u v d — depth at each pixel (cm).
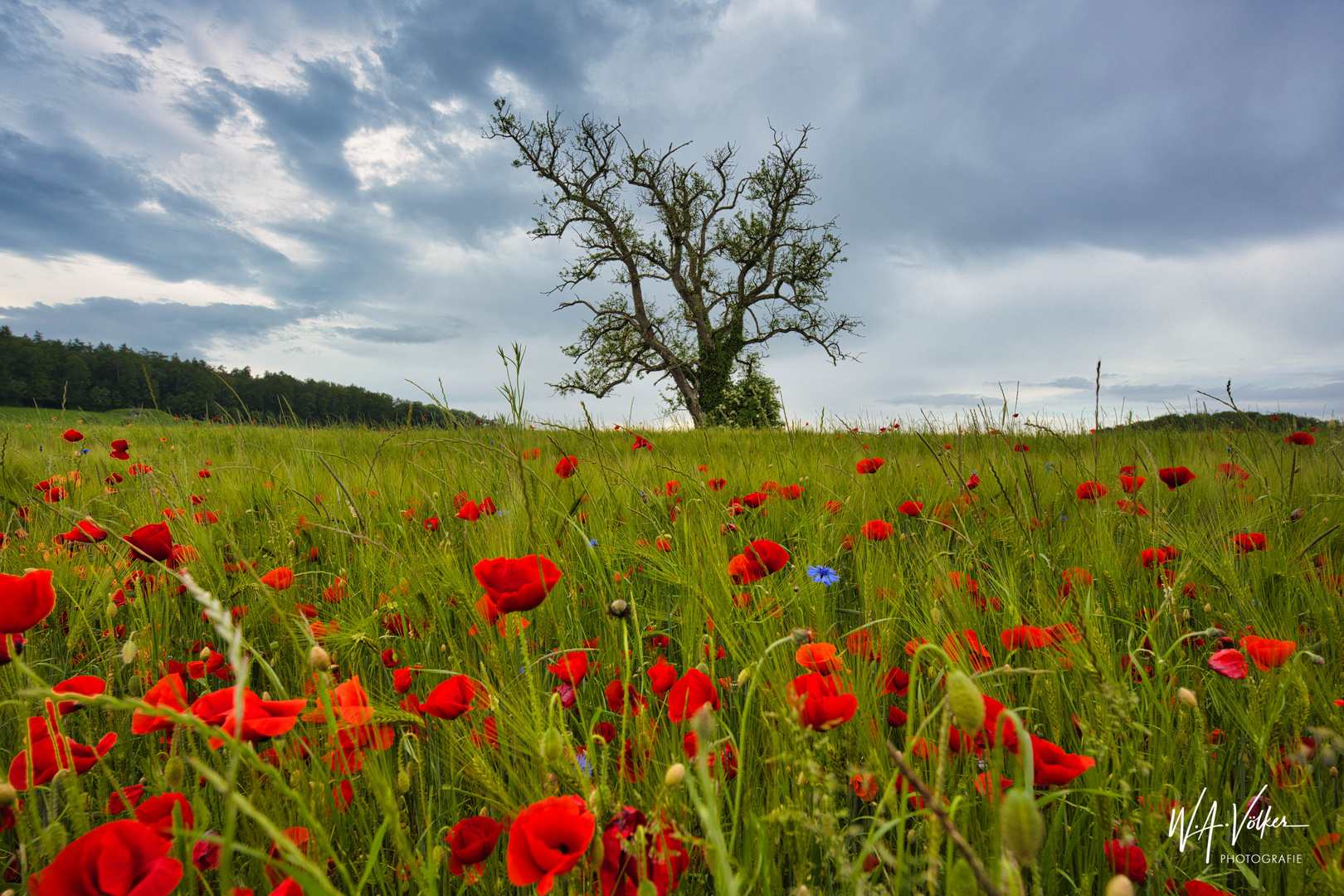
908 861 67
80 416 948
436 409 248
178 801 65
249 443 600
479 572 99
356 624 139
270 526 231
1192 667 119
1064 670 106
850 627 161
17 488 274
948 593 128
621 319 2767
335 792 85
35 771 77
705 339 2605
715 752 82
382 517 238
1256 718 94
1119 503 218
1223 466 318
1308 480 286
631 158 2495
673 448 610
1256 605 145
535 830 62
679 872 73
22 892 68
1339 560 180
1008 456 291
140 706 46
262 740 82
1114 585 149
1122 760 84
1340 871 68
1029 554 173
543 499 203
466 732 99
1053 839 80
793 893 71
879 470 331
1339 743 86
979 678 101
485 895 78
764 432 757
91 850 56
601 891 63
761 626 124
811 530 207
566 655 110
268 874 73
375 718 85
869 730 93
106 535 168
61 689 86
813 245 2617
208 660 127
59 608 163
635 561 190
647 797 83
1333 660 120
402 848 69
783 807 71
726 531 204
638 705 92
